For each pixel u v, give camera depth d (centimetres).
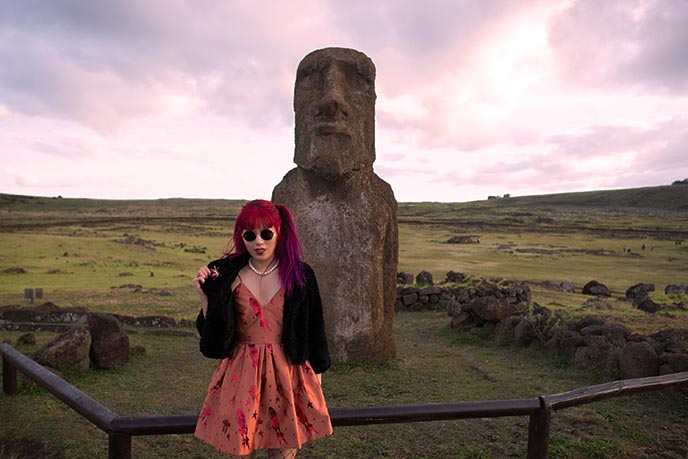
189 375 698
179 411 554
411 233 8862
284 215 270
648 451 436
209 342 256
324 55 754
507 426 495
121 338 715
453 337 951
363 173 764
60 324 964
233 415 253
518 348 829
